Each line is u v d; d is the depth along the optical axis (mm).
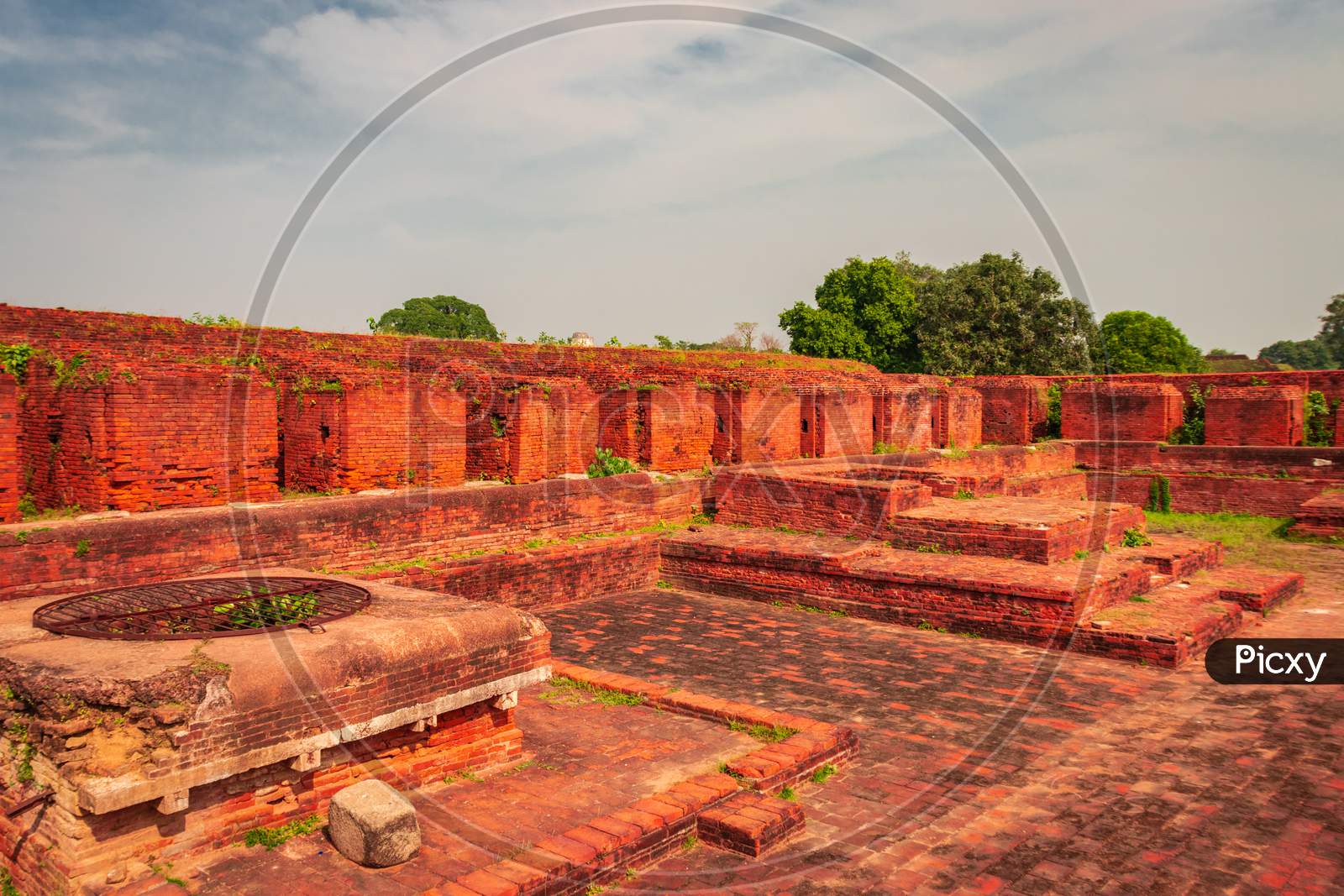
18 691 4922
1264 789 6727
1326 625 11719
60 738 4641
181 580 7250
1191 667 9797
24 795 4895
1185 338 38281
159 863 4762
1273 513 21531
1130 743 7602
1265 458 22156
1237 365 47000
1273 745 7605
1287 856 5688
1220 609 11328
